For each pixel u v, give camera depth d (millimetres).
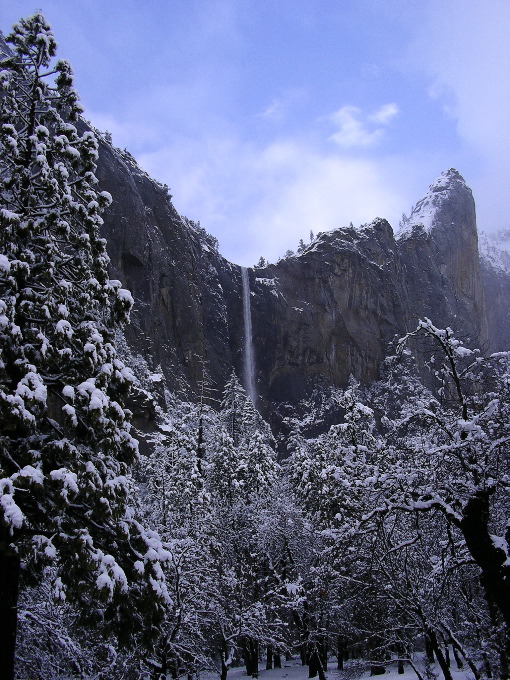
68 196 11836
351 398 25703
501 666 12672
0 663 9719
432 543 13898
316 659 26688
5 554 9719
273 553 29406
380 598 16312
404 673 22672
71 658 12961
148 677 16375
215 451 37219
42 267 11289
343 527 13531
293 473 36812
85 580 10391
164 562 11109
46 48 12844
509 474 12422
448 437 13453
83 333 11219
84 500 10805
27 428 10078
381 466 13047
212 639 21125
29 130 12406
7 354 10414
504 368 12938
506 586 10477
